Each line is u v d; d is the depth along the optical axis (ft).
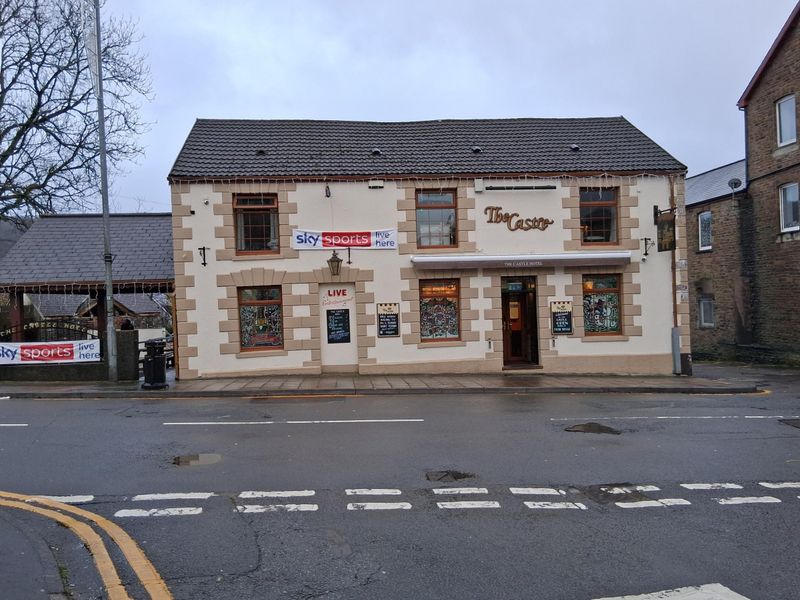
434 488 22.44
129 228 65.62
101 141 52.37
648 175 59.00
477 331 57.21
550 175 57.77
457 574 15.29
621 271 58.80
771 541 17.57
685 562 16.03
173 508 20.03
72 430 32.32
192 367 53.62
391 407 40.27
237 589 14.34
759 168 78.23
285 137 61.05
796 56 71.05
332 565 15.78
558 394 47.37
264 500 20.92
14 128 73.46
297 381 51.55
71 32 70.85
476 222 57.26
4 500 20.79
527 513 19.89
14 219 73.10
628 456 27.30
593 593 14.24
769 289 76.89
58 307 105.91
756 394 48.98
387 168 56.95
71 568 15.47
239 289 55.26
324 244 55.31
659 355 58.95
